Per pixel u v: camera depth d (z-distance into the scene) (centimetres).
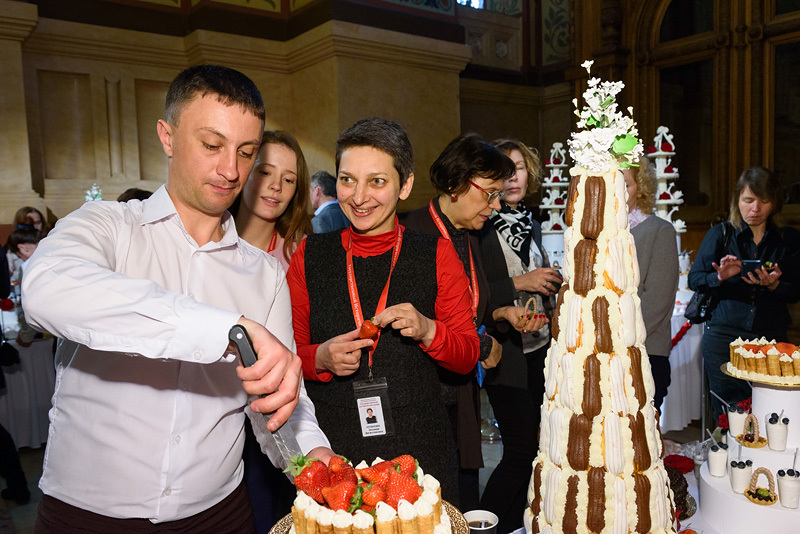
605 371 127
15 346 392
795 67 591
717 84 635
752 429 197
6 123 520
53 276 89
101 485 114
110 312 85
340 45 559
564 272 136
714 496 180
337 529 97
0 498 352
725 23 625
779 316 338
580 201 132
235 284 127
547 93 816
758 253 345
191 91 108
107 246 111
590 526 128
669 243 277
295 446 106
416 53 603
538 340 285
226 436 126
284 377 88
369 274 176
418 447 168
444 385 204
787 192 604
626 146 127
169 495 116
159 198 121
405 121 608
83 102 577
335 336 174
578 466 128
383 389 167
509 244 282
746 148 624
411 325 158
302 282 182
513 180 290
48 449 121
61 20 551
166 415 115
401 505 98
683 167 674
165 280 119
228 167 111
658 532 130
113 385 114
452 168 202
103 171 588
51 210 561
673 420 395
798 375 192
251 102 110
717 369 347
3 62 517
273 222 234
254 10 595
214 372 121
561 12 790
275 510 217
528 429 246
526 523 145
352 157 165
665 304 275
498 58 801
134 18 582
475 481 237
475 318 219
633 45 698
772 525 166
